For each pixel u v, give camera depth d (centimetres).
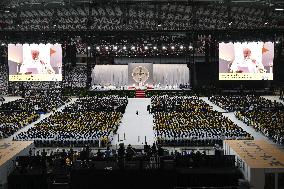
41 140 4978
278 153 3644
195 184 3425
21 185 3416
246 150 3756
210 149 4788
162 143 4925
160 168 3400
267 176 3177
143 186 3391
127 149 3941
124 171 3394
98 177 3391
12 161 3553
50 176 3491
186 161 3600
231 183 3412
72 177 3397
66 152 4316
